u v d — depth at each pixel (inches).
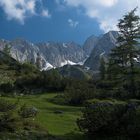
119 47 2289.6
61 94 2092.8
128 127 797.9
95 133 879.1
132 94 2021.4
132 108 861.2
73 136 883.4
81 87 2122.3
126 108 881.5
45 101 1852.9
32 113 1083.3
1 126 867.4
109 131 855.1
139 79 2206.0
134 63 2293.3
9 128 871.7
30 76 2637.8
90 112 891.4
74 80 2556.6
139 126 785.6
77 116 1316.4
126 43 2279.8
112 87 2349.9
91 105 927.0
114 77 2310.5
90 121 880.3
